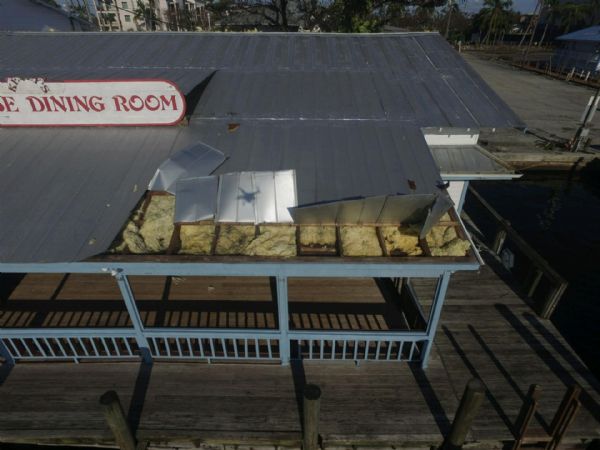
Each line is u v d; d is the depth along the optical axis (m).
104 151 9.73
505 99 37.47
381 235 7.33
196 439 7.71
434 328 8.28
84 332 8.48
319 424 7.88
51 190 8.52
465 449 7.93
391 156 9.57
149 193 8.47
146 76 11.87
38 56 13.88
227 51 14.46
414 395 8.43
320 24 32.25
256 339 8.61
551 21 76.62
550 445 7.74
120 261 6.80
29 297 10.78
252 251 7.01
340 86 12.41
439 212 7.19
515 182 26.00
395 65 13.70
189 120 10.76
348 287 11.27
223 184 8.37
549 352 9.55
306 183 8.71
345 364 9.10
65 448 8.63
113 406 6.61
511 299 11.23
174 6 67.69
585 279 16.56
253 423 7.88
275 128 10.58
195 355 9.14
